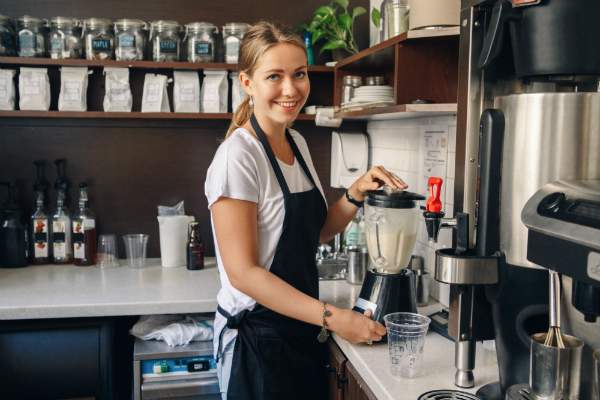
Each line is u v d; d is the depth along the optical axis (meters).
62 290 2.42
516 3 1.15
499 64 1.35
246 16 3.00
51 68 2.87
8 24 2.73
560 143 1.12
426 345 1.75
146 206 3.02
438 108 1.82
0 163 2.90
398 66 1.99
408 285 1.74
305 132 3.11
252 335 1.76
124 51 2.78
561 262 1.00
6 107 2.74
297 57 1.69
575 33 1.10
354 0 3.04
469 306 1.37
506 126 1.19
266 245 1.75
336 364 1.80
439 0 1.89
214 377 2.25
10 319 2.26
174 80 2.87
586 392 1.14
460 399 1.34
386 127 2.80
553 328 1.12
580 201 1.03
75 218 2.82
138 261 2.81
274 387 1.76
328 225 2.00
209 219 3.07
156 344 2.29
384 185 1.89
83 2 2.88
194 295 2.37
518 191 1.17
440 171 2.21
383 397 1.41
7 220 2.76
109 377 2.29
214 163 1.73
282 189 1.75
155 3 2.93
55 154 2.93
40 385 2.27
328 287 2.38
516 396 1.17
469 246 1.36
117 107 2.82
